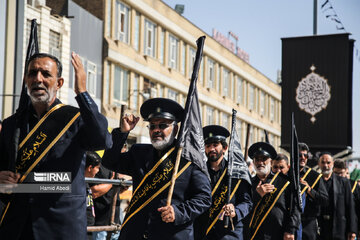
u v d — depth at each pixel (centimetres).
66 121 394
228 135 673
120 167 506
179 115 510
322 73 1636
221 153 669
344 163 1031
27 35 2025
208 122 3916
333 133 1612
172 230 480
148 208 488
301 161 881
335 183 910
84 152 403
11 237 383
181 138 493
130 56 2892
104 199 689
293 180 770
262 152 778
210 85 3925
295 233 776
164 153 502
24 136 394
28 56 430
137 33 3020
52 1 2384
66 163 391
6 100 1127
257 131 4828
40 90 387
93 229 630
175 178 489
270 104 5147
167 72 3300
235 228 655
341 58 1627
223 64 4091
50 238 381
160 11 3219
